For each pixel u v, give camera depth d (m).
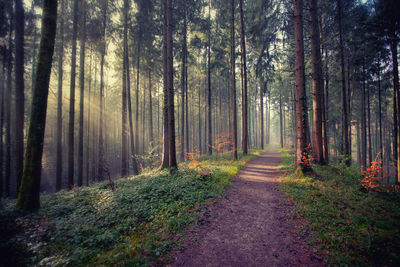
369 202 5.99
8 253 3.92
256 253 3.97
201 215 5.69
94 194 8.60
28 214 5.87
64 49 16.64
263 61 15.12
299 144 9.69
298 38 9.75
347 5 13.30
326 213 5.36
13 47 13.64
